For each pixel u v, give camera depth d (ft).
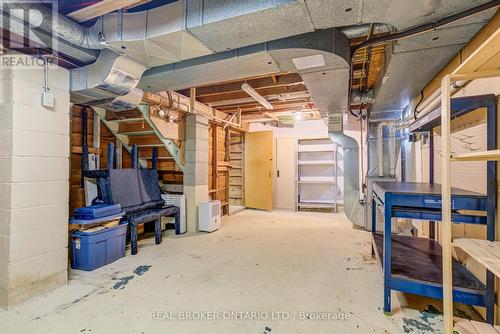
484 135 6.03
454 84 6.89
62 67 7.96
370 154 14.48
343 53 7.05
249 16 5.29
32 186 6.86
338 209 20.10
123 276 8.30
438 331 5.56
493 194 5.36
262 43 6.82
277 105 16.52
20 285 6.60
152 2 6.78
